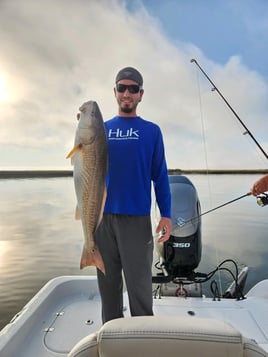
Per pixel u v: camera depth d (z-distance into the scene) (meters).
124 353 0.86
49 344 1.95
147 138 1.88
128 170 1.84
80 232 9.74
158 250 2.78
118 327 0.91
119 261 1.93
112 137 1.89
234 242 7.81
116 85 1.94
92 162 1.72
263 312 2.39
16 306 4.87
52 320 2.26
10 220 11.73
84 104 1.75
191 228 2.60
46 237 9.09
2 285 5.62
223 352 0.85
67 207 14.89
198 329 0.89
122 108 1.92
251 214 11.80
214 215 11.62
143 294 1.83
